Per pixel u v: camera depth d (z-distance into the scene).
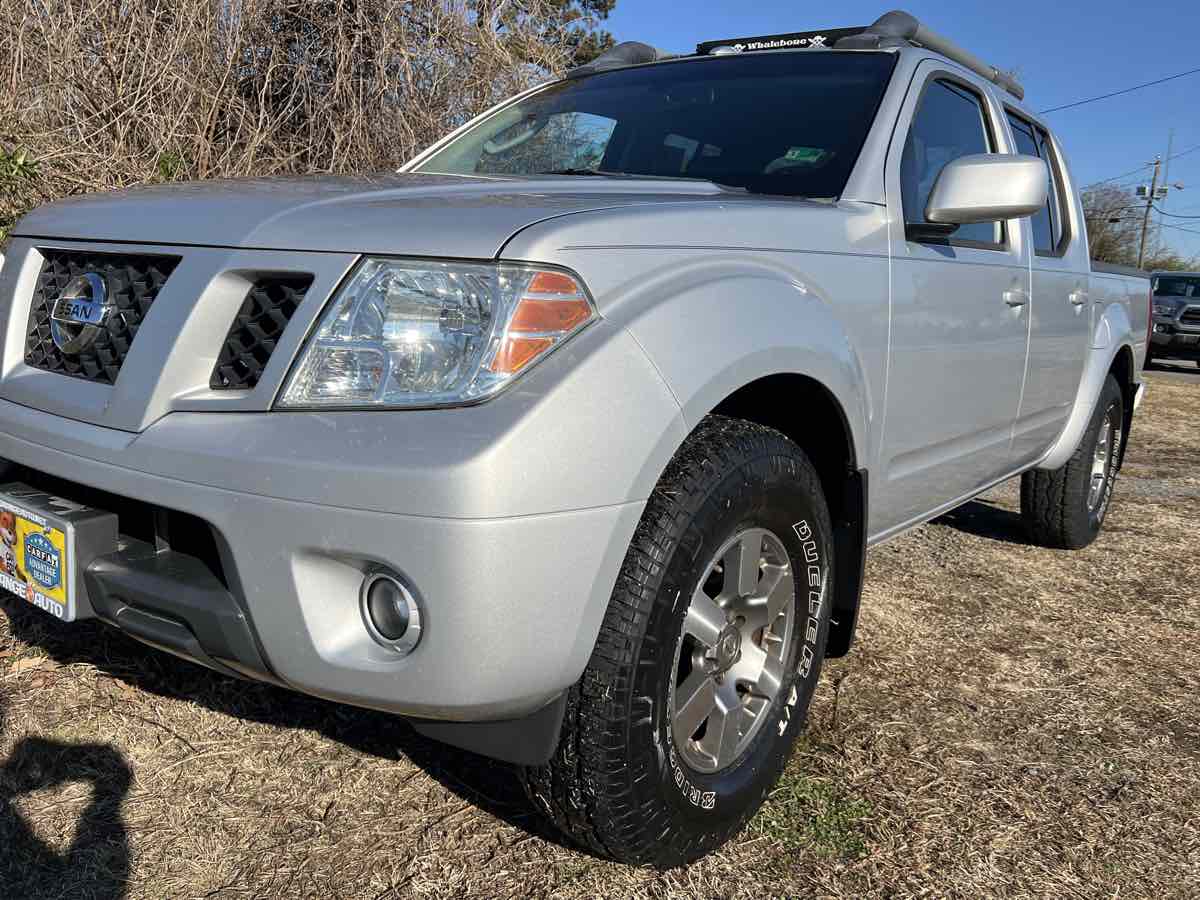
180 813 1.98
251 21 5.21
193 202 1.87
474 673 1.46
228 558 1.55
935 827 2.10
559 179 2.21
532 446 1.44
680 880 1.88
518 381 1.49
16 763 2.09
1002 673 2.94
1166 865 2.02
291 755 2.21
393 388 1.50
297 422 1.52
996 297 2.92
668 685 1.73
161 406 1.66
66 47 4.65
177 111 4.90
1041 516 4.23
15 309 2.06
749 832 2.05
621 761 1.68
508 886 1.83
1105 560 4.25
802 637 2.14
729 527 1.80
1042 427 3.64
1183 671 3.04
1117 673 2.99
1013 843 2.06
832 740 2.45
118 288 1.86
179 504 1.57
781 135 2.62
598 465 1.51
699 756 1.92
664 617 1.68
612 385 1.54
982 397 2.94
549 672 1.53
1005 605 3.57
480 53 5.80
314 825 1.98
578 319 1.56
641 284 1.68
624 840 1.76
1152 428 9.12
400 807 2.05
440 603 1.43
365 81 5.53
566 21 6.66
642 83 3.06
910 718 2.60
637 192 2.05
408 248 1.57
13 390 1.97
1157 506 5.45
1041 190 2.38
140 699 2.37
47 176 4.33
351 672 1.51
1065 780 2.33
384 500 1.42
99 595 1.75
